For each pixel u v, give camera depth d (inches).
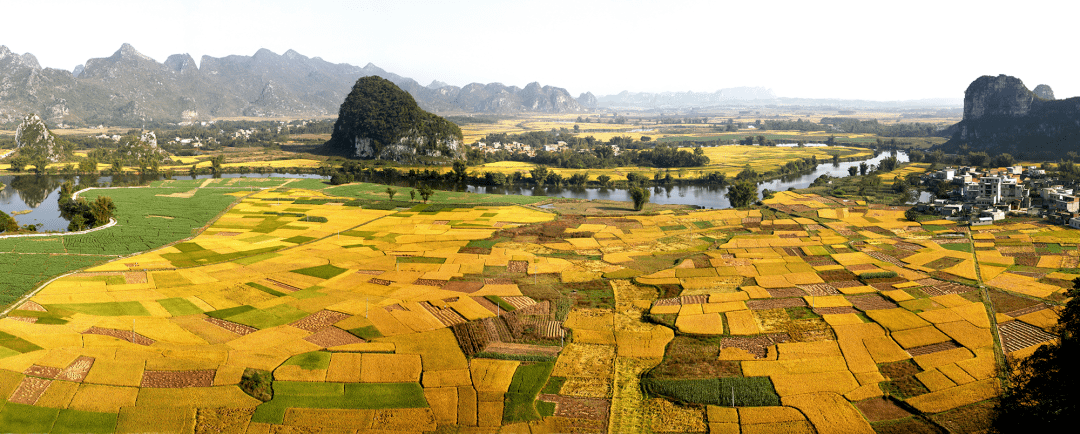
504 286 4785.9
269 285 4783.5
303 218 7652.6
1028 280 4702.3
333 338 3732.8
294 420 2861.7
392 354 3511.3
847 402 3011.8
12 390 3024.1
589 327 3981.3
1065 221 6501.0
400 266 5388.8
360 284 4837.6
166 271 5128.0
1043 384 2701.8
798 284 4781.0
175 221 7416.3
